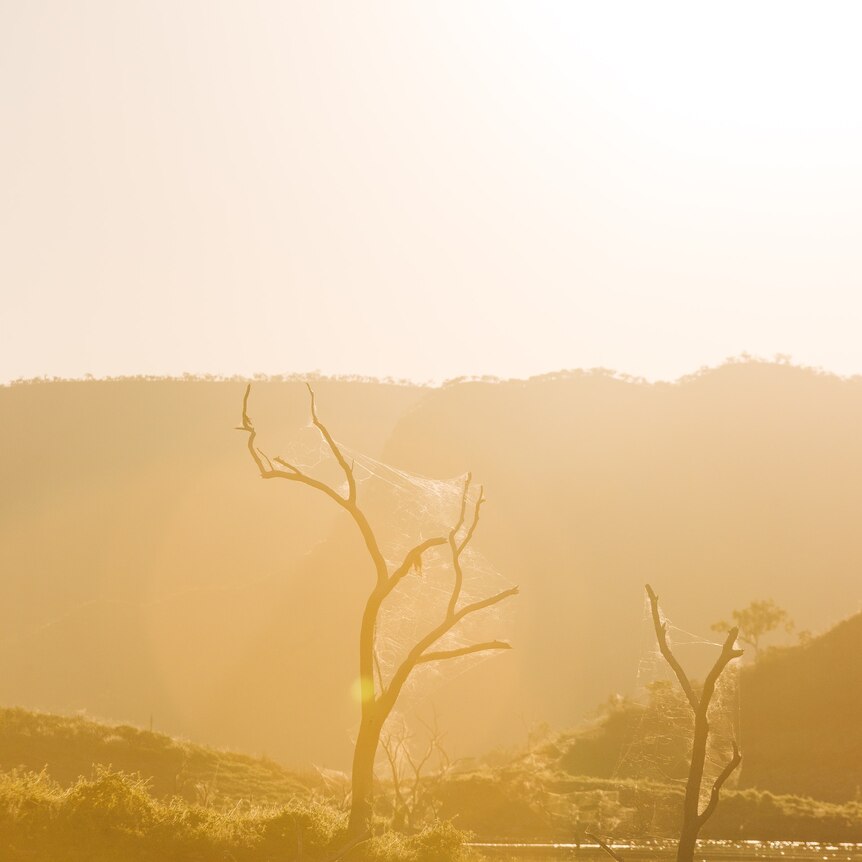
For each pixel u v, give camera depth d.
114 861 38.53
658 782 117.94
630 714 153.75
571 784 122.38
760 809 112.12
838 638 168.75
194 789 111.69
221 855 41.16
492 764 156.88
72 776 111.75
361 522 45.91
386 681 87.88
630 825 105.50
